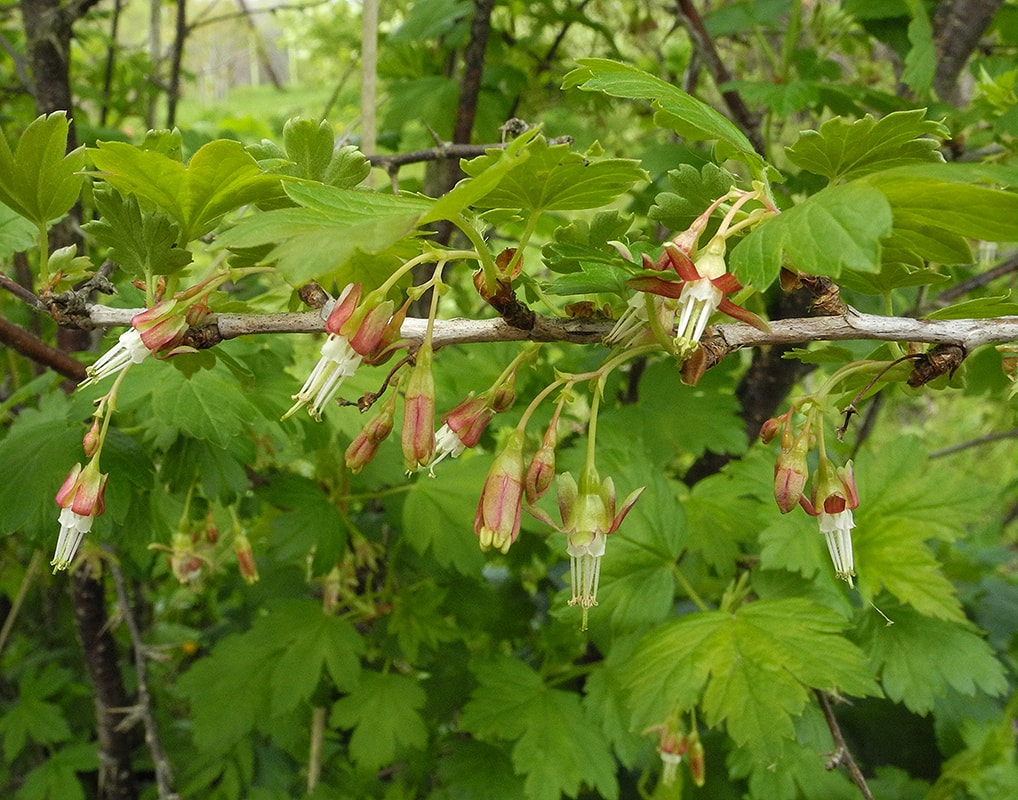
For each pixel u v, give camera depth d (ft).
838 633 0.59
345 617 0.76
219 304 0.45
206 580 0.94
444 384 0.74
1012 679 0.84
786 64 0.84
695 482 0.94
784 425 0.42
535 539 0.83
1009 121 0.67
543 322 0.41
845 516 0.42
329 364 0.37
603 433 0.74
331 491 0.74
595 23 0.99
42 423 0.58
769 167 0.41
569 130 1.08
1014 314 0.42
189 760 1.00
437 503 0.73
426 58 1.11
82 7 0.75
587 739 0.69
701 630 0.59
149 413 0.60
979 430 1.83
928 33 0.79
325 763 0.92
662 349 0.41
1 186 0.41
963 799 0.78
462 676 0.81
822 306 0.41
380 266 0.40
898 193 0.34
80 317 0.44
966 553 0.99
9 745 0.96
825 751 0.61
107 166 0.39
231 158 0.39
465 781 0.73
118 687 0.91
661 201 0.45
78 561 0.76
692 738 0.61
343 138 0.74
